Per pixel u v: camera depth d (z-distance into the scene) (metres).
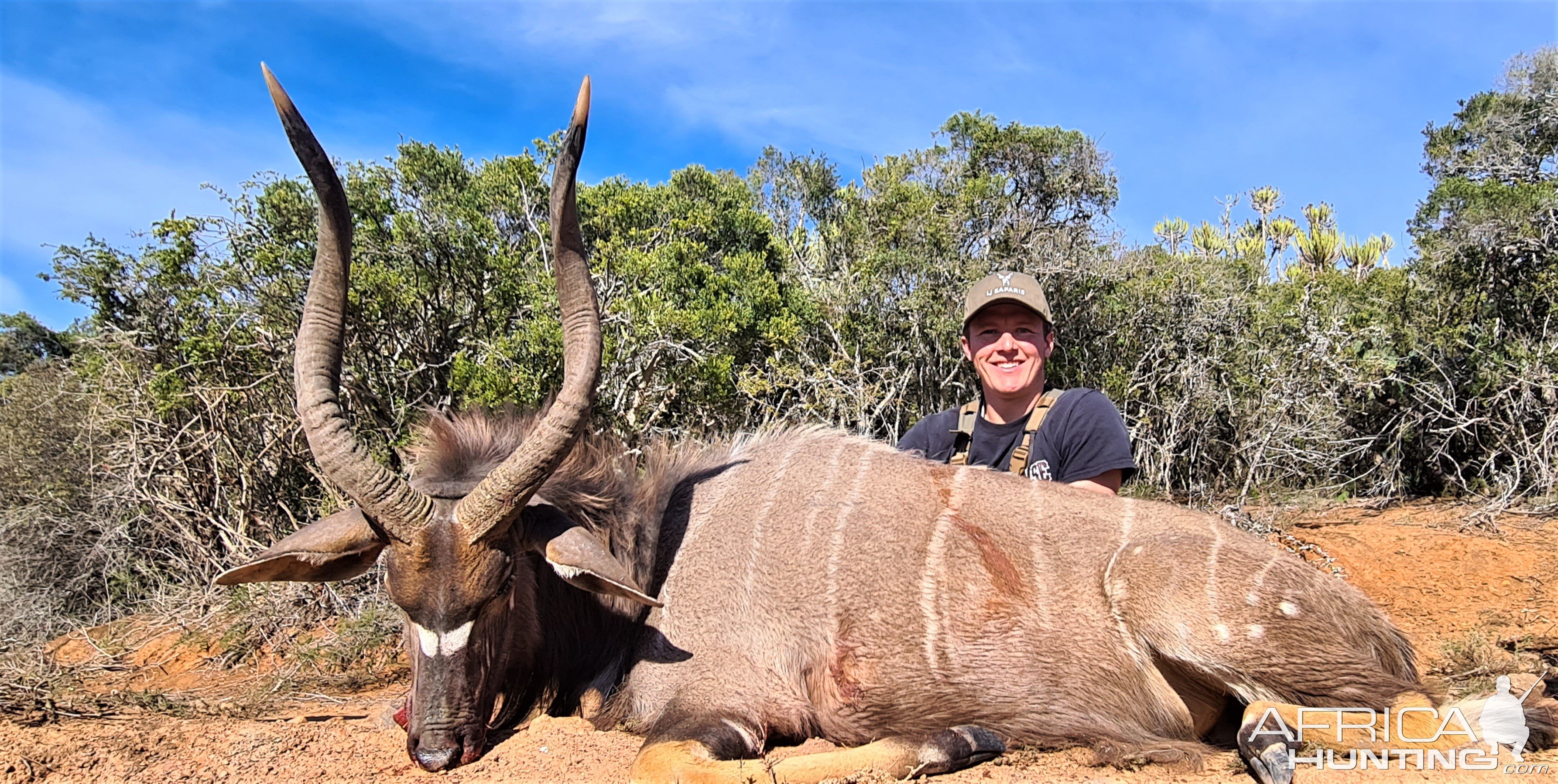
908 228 7.69
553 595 3.30
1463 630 4.78
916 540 3.14
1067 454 3.81
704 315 5.92
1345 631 2.91
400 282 5.76
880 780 2.67
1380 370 8.19
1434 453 8.05
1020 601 3.06
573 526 2.95
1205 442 7.51
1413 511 7.29
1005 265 7.50
